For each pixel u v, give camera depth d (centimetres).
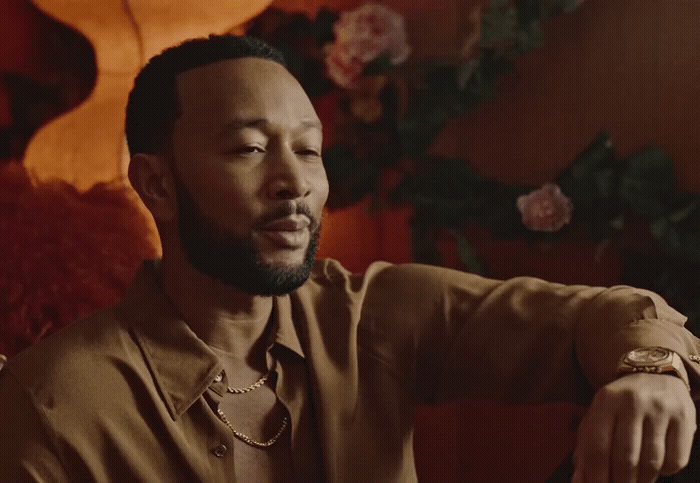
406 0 211
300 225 91
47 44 223
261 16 214
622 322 95
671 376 84
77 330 96
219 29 210
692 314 193
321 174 95
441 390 110
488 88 204
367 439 102
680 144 196
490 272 209
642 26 197
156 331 96
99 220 161
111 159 205
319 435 98
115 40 208
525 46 200
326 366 101
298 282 92
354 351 104
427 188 208
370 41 206
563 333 102
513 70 206
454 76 205
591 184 199
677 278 195
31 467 87
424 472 214
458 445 212
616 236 201
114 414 91
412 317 109
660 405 79
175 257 97
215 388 95
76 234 158
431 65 207
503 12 201
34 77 223
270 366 98
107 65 210
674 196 195
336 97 213
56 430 88
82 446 89
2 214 157
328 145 214
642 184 196
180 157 93
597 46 200
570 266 203
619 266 200
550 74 204
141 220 165
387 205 212
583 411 200
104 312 99
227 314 96
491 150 208
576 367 102
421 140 207
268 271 90
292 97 93
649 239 199
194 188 92
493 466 209
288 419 98
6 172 164
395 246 212
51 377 91
